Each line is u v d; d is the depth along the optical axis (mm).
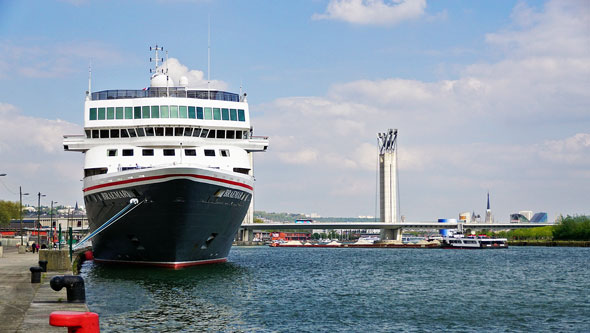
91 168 72312
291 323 43281
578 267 105562
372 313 48406
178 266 71375
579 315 48781
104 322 41719
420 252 190500
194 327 40750
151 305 48906
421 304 53781
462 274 87938
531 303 55312
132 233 69188
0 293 40750
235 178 69875
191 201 64875
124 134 75312
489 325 44219
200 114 75750
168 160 72750
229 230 76438
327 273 86562
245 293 57469
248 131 80375
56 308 34281
